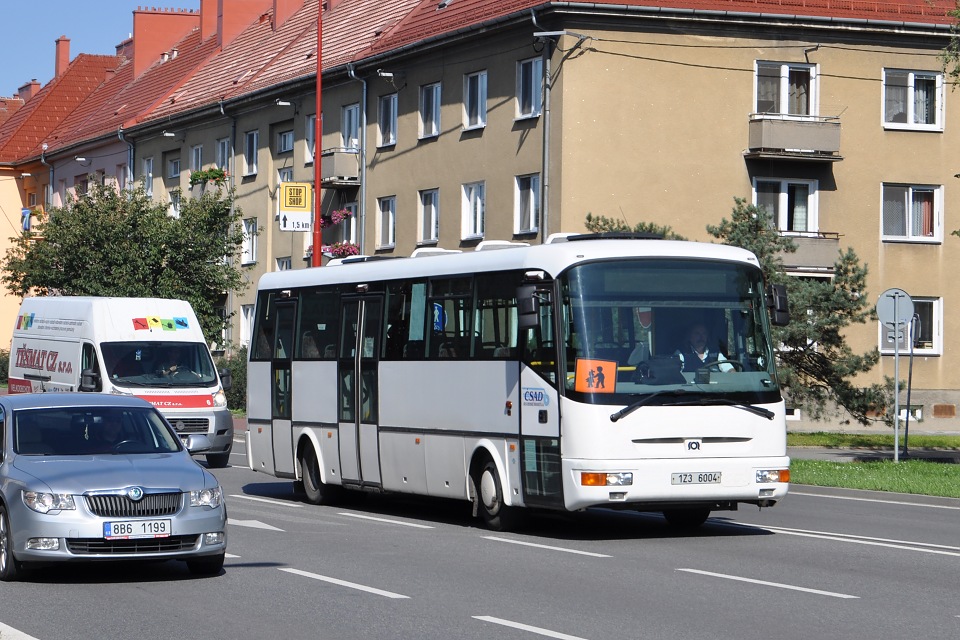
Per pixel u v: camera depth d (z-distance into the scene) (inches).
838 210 2497.5
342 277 1257.4
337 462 1242.0
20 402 828.6
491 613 649.0
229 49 3907.5
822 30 2452.0
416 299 1146.0
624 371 949.2
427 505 1289.4
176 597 702.5
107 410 834.2
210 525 754.8
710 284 984.9
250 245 3380.9
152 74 4409.5
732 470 958.4
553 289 971.9
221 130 3496.6
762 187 2461.9
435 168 2655.0
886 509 1215.6
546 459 970.1
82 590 728.3
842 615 640.4
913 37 2508.6
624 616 639.1
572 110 2320.4
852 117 2491.4
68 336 1747.0
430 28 2699.3
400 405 1152.2
